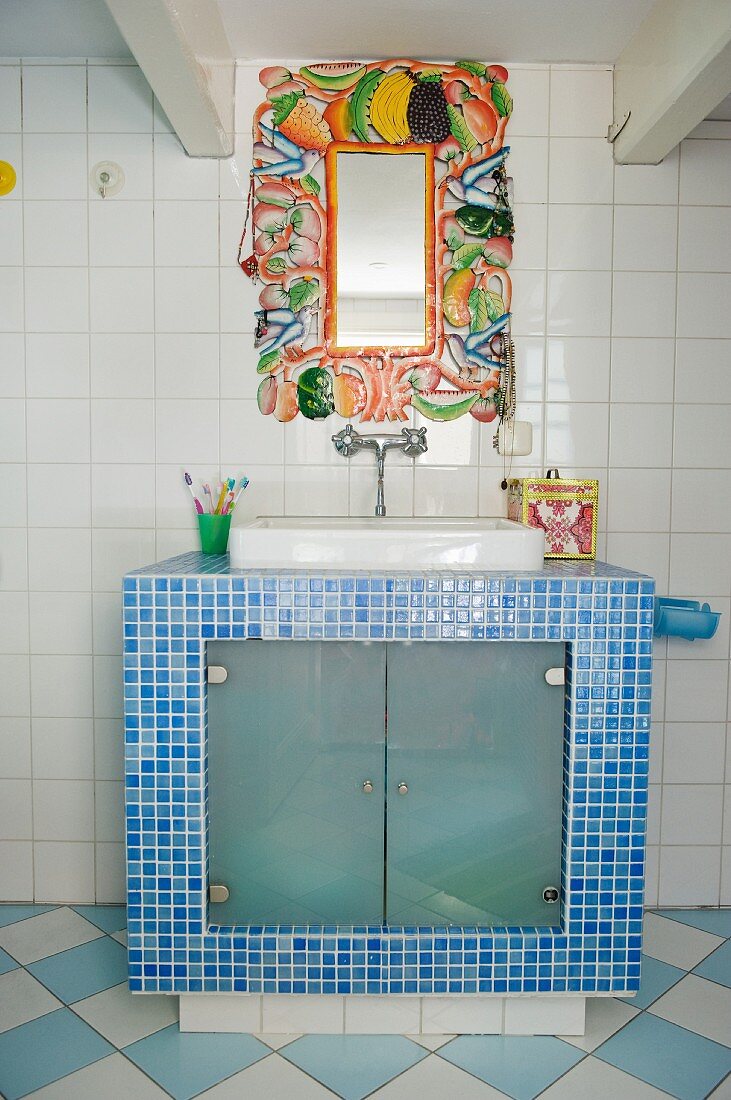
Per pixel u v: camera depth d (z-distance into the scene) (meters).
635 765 1.81
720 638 2.42
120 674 2.42
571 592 1.79
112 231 2.35
